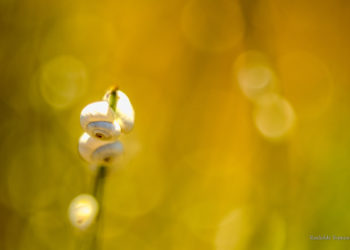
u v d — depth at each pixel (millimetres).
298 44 688
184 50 720
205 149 673
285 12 681
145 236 599
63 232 547
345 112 624
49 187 582
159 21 740
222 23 697
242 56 644
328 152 546
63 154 604
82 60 665
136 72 710
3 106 594
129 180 617
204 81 702
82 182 581
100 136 376
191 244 583
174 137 680
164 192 631
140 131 673
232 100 676
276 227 486
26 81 613
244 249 504
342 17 694
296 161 542
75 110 636
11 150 586
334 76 671
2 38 602
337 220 479
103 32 688
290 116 570
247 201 534
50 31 643
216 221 592
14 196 571
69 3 656
